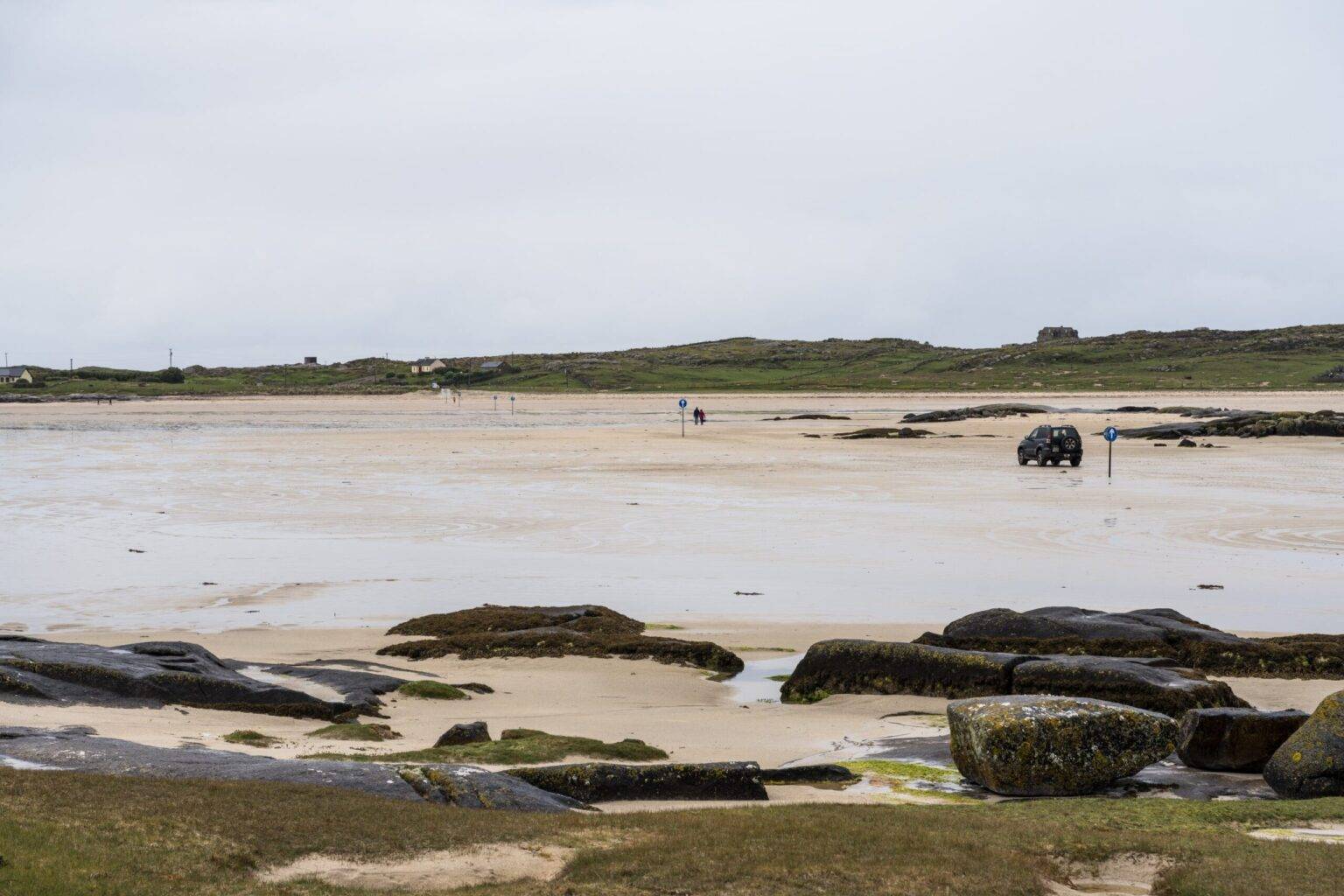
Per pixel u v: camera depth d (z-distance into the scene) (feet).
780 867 34.55
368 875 33.45
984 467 208.33
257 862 33.78
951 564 107.86
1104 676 61.41
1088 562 108.17
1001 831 38.83
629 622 83.92
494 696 67.26
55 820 35.01
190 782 40.86
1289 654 69.46
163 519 138.21
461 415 453.58
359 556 113.39
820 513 143.33
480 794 42.39
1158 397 557.33
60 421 414.21
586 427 349.61
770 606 90.89
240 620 86.38
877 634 81.61
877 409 502.38
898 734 58.49
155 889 30.99
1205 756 50.03
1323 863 35.35
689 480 185.68
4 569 106.01
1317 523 131.54
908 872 34.30
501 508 147.84
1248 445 257.75
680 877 33.83
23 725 51.42
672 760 52.39
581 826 38.68
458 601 93.20
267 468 206.39
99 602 92.38
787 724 60.95
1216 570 103.55
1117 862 36.52
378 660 75.20
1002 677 64.75
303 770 43.68
